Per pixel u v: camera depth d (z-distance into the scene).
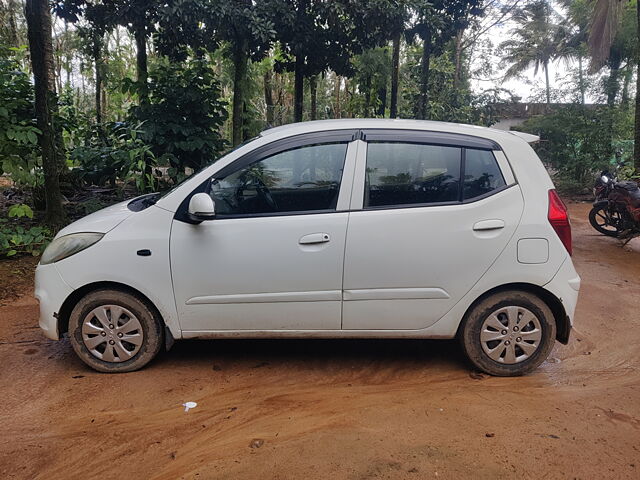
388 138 3.38
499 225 3.28
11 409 3.00
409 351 3.91
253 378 3.44
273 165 3.38
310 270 3.29
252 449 2.60
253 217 3.32
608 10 14.48
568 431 2.77
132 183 10.44
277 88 23.20
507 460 2.50
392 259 3.28
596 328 4.47
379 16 8.37
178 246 3.30
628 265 6.84
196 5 7.31
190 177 3.49
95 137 10.77
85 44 13.16
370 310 3.35
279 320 3.37
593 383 3.40
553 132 16.11
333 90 29.12
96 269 3.32
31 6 6.51
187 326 3.40
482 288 3.32
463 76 23.08
